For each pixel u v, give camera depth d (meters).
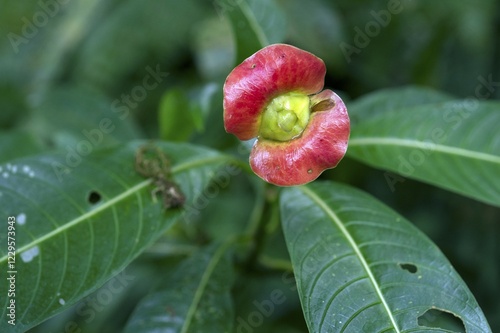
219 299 0.59
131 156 0.57
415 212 0.84
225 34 0.86
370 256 0.53
